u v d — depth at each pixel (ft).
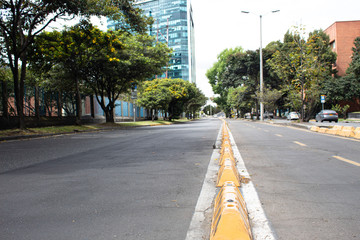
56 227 9.69
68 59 68.90
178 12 461.37
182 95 176.04
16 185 15.64
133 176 17.46
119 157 25.43
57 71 73.31
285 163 21.09
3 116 57.16
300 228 9.30
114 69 78.74
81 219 10.38
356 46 146.51
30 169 20.40
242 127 75.77
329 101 149.38
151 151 29.17
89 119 95.35
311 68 77.05
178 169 19.47
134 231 9.28
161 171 18.86
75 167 20.88
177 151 28.81
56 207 11.75
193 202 12.17
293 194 13.11
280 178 16.35
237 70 164.86
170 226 9.66
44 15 53.11
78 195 13.46
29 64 66.80
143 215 10.70
